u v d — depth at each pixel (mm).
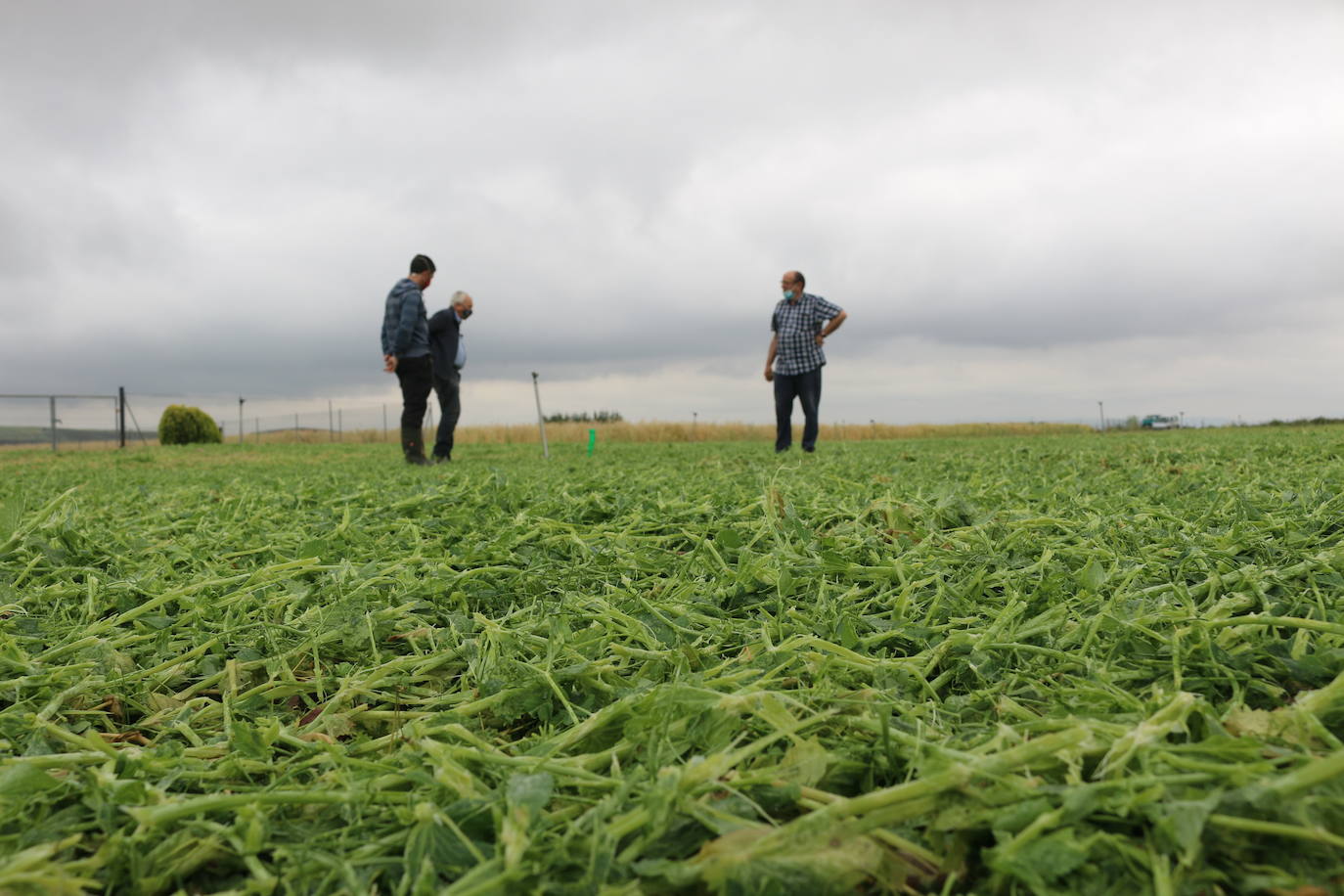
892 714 1378
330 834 1118
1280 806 922
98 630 2033
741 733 1303
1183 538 2367
